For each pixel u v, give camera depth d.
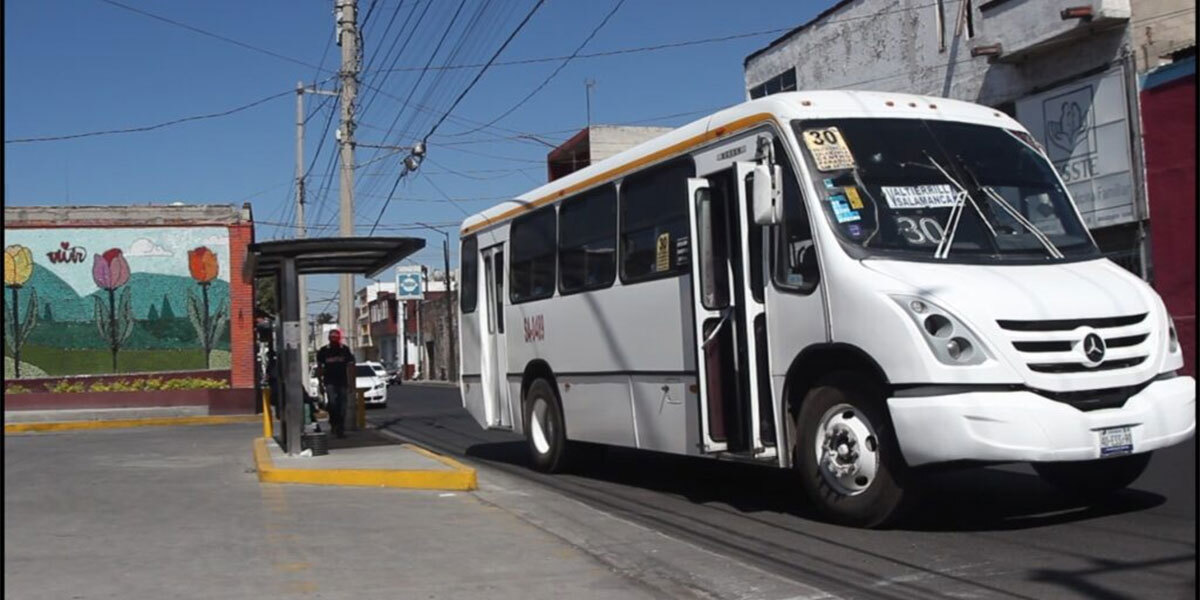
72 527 9.34
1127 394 7.65
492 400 14.67
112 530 9.16
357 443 16.20
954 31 24.52
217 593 6.80
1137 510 8.58
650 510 10.10
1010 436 7.19
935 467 7.55
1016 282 7.82
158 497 11.28
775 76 30.44
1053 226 8.73
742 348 9.15
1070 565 6.91
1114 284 8.09
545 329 12.92
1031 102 22.64
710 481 11.96
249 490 11.77
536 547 8.25
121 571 7.46
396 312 82.50
